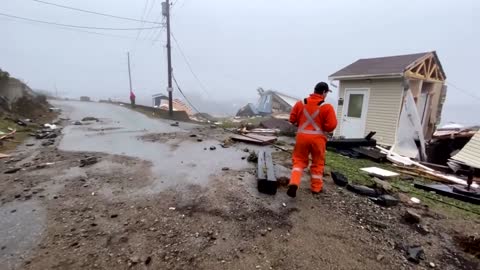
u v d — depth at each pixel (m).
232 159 5.86
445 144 8.92
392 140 9.20
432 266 2.30
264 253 2.39
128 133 9.64
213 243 2.53
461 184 4.82
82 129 10.23
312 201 3.55
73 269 2.11
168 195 3.66
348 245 2.57
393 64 9.49
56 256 2.26
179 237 2.62
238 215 3.09
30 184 4.00
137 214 3.08
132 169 4.93
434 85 10.40
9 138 7.21
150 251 2.38
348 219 3.08
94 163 5.29
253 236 2.66
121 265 2.18
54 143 7.27
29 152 6.09
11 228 2.71
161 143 7.77
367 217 3.16
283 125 11.76
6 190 3.75
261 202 3.46
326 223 2.97
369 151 7.07
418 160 7.73
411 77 8.88
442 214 3.35
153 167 5.10
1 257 2.23
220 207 3.29
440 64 10.26
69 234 2.62
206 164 5.38
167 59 18.33
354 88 10.36
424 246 2.61
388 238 2.72
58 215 3.02
